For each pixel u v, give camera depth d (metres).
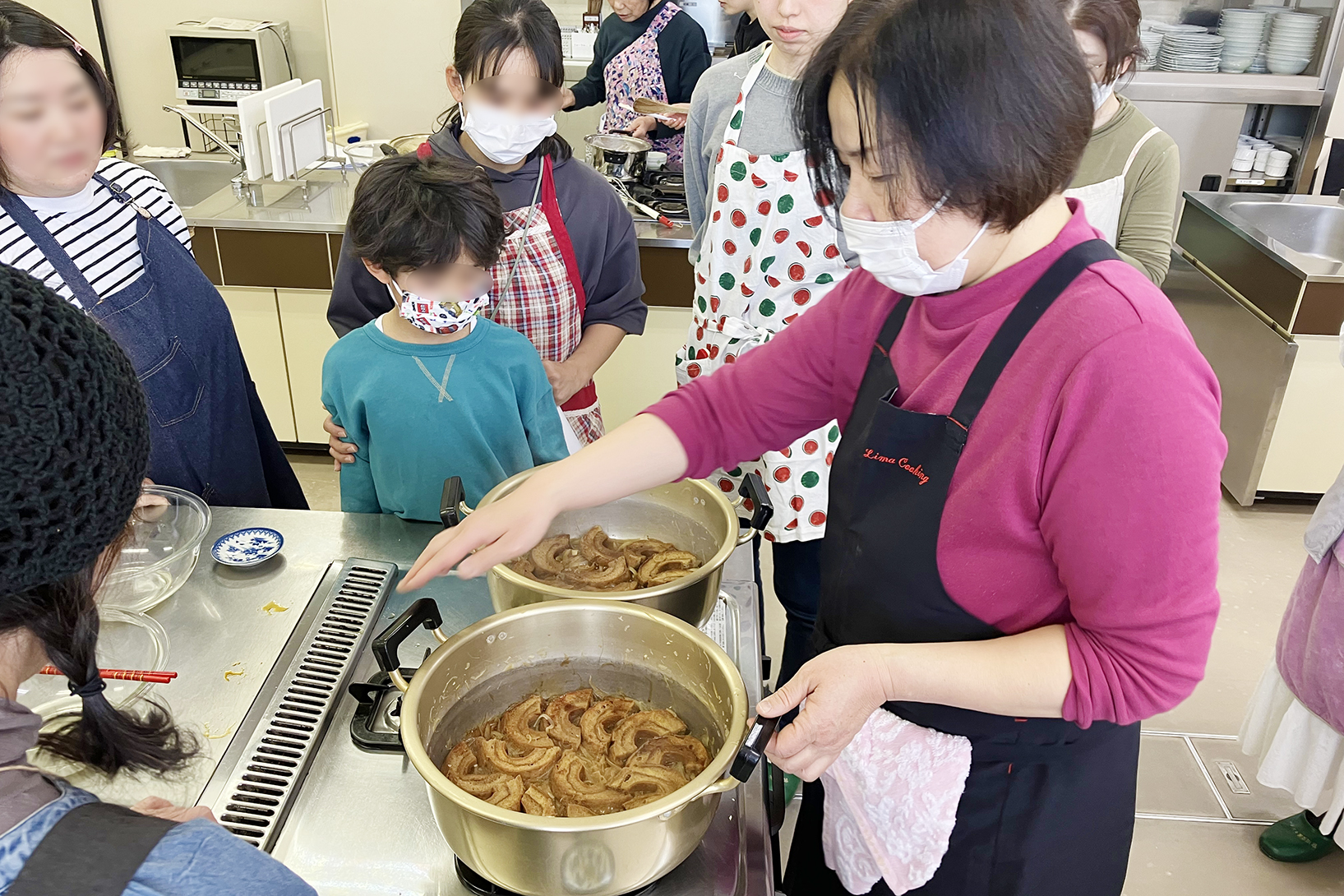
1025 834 1.04
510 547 0.99
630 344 3.03
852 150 0.79
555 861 0.76
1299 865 1.92
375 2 3.93
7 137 1.34
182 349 1.58
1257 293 3.00
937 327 0.92
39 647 0.57
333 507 3.12
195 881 0.53
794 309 1.89
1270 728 1.86
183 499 1.37
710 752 0.98
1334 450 3.01
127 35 4.38
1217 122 3.92
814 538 1.94
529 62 1.72
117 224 1.53
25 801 0.52
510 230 1.85
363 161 3.46
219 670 1.07
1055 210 0.87
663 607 1.06
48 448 0.47
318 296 3.05
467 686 0.99
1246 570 2.87
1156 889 1.87
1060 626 0.87
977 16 0.69
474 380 1.56
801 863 1.34
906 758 1.03
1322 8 3.82
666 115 3.38
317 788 0.93
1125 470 0.77
